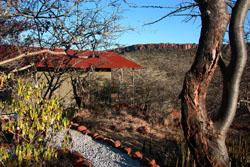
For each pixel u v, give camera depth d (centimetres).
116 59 1252
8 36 417
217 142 196
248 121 1081
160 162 621
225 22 190
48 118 405
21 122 384
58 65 518
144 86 1316
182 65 1839
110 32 408
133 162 566
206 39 193
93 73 989
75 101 1009
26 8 390
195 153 202
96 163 539
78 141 666
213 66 195
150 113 1055
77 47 446
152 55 3816
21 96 376
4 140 543
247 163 593
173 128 936
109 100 1221
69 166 482
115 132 840
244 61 188
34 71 438
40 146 430
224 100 198
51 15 382
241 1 186
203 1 196
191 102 202
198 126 199
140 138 810
